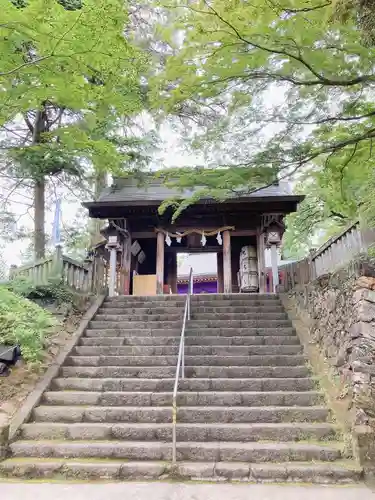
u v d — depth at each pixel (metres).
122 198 12.31
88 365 6.83
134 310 8.98
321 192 10.49
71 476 4.40
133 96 6.10
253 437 5.00
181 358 6.24
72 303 8.80
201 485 4.14
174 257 15.13
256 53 4.95
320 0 4.29
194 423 5.27
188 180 6.05
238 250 14.77
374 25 4.29
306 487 4.07
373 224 6.08
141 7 6.75
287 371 6.34
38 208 13.17
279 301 9.19
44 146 6.95
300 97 5.62
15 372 6.22
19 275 9.72
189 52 4.95
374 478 4.23
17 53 4.67
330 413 5.32
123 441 4.99
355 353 5.39
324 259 7.92
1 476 4.41
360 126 6.09
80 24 4.25
